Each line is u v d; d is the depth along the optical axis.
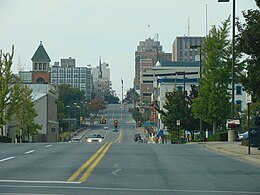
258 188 18.23
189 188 17.91
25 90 90.12
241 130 71.81
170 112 78.19
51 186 17.70
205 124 75.19
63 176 20.62
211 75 62.69
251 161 29.16
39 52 173.00
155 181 19.64
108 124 199.62
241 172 23.55
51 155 31.42
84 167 24.17
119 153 33.47
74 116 179.62
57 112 148.75
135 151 35.75
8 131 96.19
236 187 18.42
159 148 40.38
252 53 28.64
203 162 28.42
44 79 168.62
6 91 75.31
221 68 62.38
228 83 63.12
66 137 137.88
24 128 89.62
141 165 25.81
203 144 45.69
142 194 16.22
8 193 15.93
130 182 19.19
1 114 75.81
